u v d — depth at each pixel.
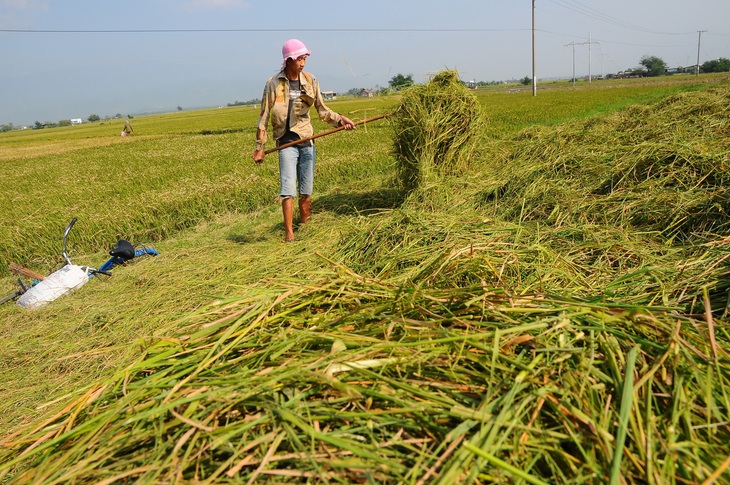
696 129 5.64
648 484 1.24
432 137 5.38
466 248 2.86
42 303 4.21
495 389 1.52
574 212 4.02
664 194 3.78
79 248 6.29
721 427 1.42
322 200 6.68
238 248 5.09
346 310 2.28
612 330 1.78
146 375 2.02
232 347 2.00
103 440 1.56
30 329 3.72
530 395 1.50
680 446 1.31
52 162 20.84
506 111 22.50
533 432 1.41
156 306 3.70
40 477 1.48
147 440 1.56
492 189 5.14
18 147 37.12
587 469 1.31
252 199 7.51
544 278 2.73
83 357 3.13
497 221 3.99
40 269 5.87
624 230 3.59
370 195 6.44
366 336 1.94
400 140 5.66
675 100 9.94
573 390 1.54
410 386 1.57
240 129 33.69
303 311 2.35
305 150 5.30
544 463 1.36
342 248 4.12
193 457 1.42
